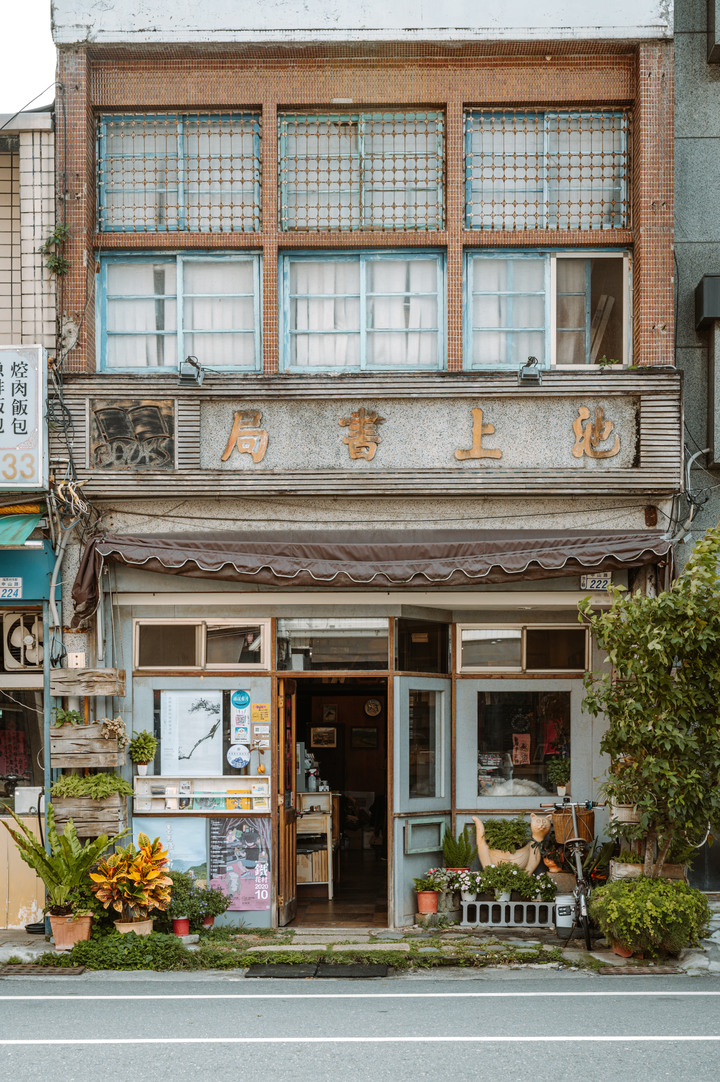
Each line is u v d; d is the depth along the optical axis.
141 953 8.86
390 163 10.86
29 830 9.91
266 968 8.71
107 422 10.34
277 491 10.28
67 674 9.80
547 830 10.58
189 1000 7.62
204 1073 5.74
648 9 10.45
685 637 8.55
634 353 10.55
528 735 10.93
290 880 10.66
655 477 10.17
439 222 10.82
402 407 10.41
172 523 10.45
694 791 8.61
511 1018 6.95
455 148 10.69
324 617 10.49
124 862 9.32
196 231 10.77
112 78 10.75
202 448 10.45
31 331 10.41
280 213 10.82
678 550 10.32
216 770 10.35
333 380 10.34
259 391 10.35
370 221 10.80
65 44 10.51
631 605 8.81
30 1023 6.91
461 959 8.91
